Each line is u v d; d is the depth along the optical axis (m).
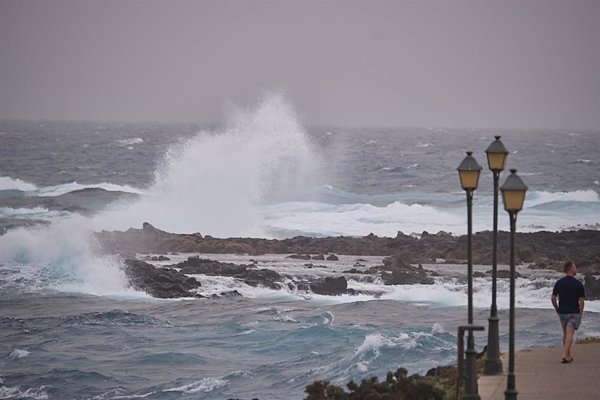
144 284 103.06
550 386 42.81
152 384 65.12
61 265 108.19
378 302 95.44
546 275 108.88
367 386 41.78
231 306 93.69
